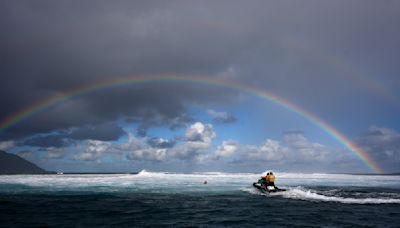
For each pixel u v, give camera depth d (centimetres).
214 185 6216
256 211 3200
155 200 3994
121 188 5488
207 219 2792
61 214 2998
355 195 4681
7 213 3033
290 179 8950
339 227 2530
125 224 2584
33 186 5597
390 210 3303
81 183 6350
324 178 9819
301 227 2516
